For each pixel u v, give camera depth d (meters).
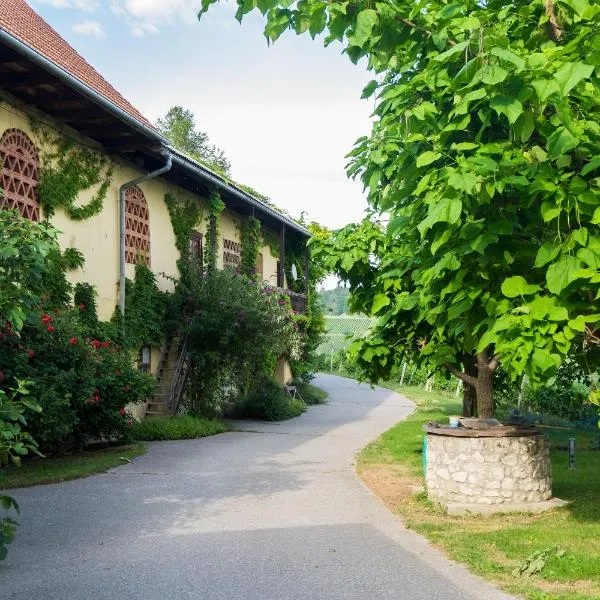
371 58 5.29
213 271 17.33
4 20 11.39
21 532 6.72
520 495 7.68
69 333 10.73
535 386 4.73
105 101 11.35
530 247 4.98
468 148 4.47
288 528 6.94
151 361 15.98
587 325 4.91
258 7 4.68
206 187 18.25
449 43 4.87
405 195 5.09
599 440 13.70
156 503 8.05
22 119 11.70
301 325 24.62
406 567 5.62
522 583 5.16
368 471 10.50
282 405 19.08
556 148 4.09
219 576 5.42
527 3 5.43
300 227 24.66
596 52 3.79
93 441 12.75
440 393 28.70
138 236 15.60
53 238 6.36
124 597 4.96
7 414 5.44
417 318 8.12
